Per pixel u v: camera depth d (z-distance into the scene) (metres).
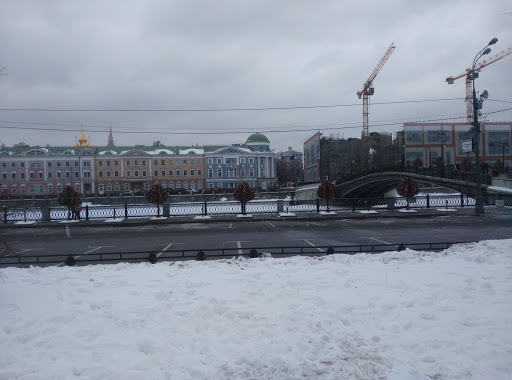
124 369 4.25
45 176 87.88
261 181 97.56
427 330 5.03
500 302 5.94
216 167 95.19
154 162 92.62
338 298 6.30
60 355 4.61
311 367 4.23
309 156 102.81
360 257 9.65
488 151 79.31
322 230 20.00
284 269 8.45
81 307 6.13
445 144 79.56
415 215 26.41
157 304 6.20
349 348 4.61
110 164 90.62
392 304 5.95
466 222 22.14
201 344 4.80
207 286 7.17
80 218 29.39
